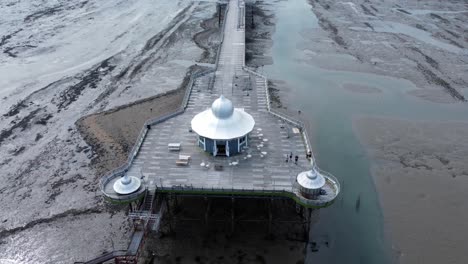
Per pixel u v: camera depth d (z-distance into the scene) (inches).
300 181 1515.7
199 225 1683.1
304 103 2677.2
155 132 1941.4
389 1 5290.4
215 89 2411.4
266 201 1774.1
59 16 4200.3
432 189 1893.5
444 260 1521.9
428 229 1665.8
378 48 3634.4
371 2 5241.1
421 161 2098.9
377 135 2327.8
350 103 2687.0
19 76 2832.2
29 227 1636.3
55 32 3720.5
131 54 3312.0
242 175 1646.2
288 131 1959.9
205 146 1775.3
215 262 1515.7
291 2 5196.9
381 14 4707.2
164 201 1689.2
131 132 2250.2
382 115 2546.8
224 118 1744.6
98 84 2785.4
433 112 2593.5
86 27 3892.7
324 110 2593.5
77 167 1972.2
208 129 1728.6
